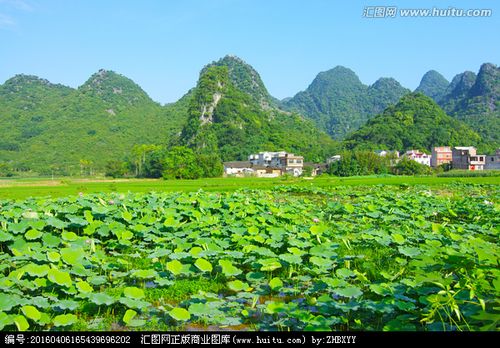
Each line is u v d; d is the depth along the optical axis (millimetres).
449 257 7527
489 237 12391
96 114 157750
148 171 94250
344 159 87438
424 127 127688
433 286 7176
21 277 8203
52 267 8195
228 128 128375
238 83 189625
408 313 6707
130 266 9867
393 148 121250
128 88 192375
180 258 9320
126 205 15492
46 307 6934
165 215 13812
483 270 6859
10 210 14328
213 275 9312
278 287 7766
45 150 123188
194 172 80688
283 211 15641
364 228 12922
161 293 8289
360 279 8070
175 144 128375
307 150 133375
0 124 145750
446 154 108625
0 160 113562
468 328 5867
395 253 10789
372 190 31531
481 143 127562
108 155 122312
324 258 9398
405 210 16812
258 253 9625
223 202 18188
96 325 6887
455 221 15492
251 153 122688
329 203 17578
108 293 8180
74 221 12234
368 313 7078
